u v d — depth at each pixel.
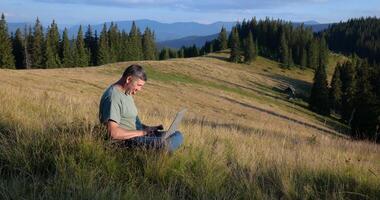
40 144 5.25
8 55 95.19
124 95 5.71
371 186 5.55
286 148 10.03
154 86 62.81
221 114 49.16
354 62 120.06
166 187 4.71
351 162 7.18
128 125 5.77
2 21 94.19
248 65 144.62
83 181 4.25
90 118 7.27
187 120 14.12
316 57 159.62
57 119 6.95
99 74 67.56
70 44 111.94
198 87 71.81
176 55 174.62
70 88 43.91
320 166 6.32
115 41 127.81
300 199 5.01
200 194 4.62
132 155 5.37
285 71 148.75
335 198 5.01
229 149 6.99
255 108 61.94
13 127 6.18
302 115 64.00
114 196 3.98
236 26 188.50
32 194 3.90
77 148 5.21
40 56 103.69
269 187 5.25
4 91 10.40
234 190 4.87
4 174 4.57
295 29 172.75
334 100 83.75
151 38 149.75
